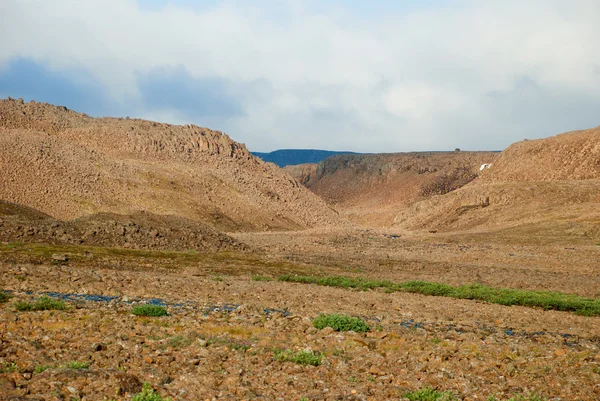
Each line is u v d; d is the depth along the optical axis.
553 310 36.12
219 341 20.20
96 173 138.38
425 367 18.05
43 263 44.97
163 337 20.61
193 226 75.56
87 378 14.58
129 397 13.72
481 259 76.19
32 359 16.34
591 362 20.20
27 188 117.38
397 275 56.56
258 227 149.25
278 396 14.60
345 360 18.61
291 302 32.12
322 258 70.56
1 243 54.19
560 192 154.38
